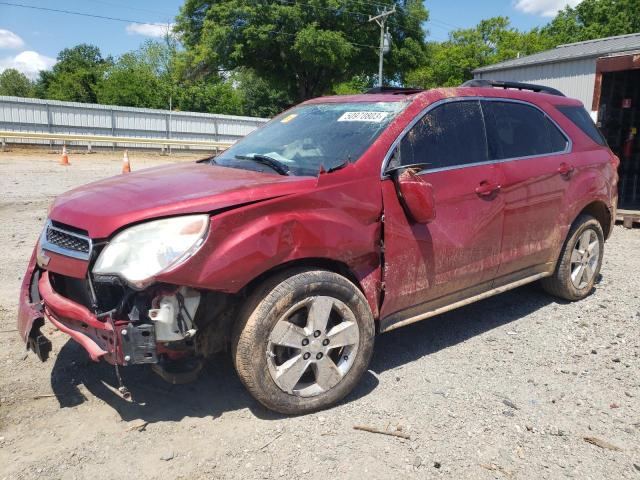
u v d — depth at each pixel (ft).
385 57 134.10
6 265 19.19
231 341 9.67
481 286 13.19
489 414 10.27
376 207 10.59
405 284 11.27
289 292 9.47
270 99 189.16
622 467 8.86
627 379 11.75
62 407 10.26
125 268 8.48
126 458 8.83
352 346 10.41
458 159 12.34
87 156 78.23
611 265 21.11
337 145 11.55
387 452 9.07
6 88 245.65
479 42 194.08
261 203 9.28
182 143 89.04
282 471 8.55
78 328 9.43
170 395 10.73
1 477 8.30
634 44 54.03
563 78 57.00
